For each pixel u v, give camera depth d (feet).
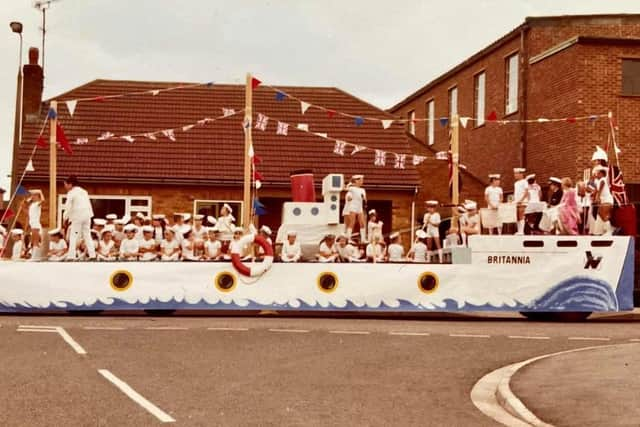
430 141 136.67
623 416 27.86
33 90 108.47
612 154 90.94
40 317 59.21
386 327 55.62
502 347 46.75
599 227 65.51
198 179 99.76
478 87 118.11
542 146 98.53
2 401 29.76
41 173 97.30
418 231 73.56
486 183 113.50
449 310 63.41
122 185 99.04
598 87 91.30
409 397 32.48
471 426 27.61
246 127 69.21
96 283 61.72
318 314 66.54
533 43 101.81
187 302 62.23
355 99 114.73
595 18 100.32
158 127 106.01
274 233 95.81
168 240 69.67
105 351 42.04
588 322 63.77
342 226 67.87
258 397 31.58
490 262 63.77
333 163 104.37
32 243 65.82
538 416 28.50
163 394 31.68
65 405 29.30
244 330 51.72
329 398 31.76
